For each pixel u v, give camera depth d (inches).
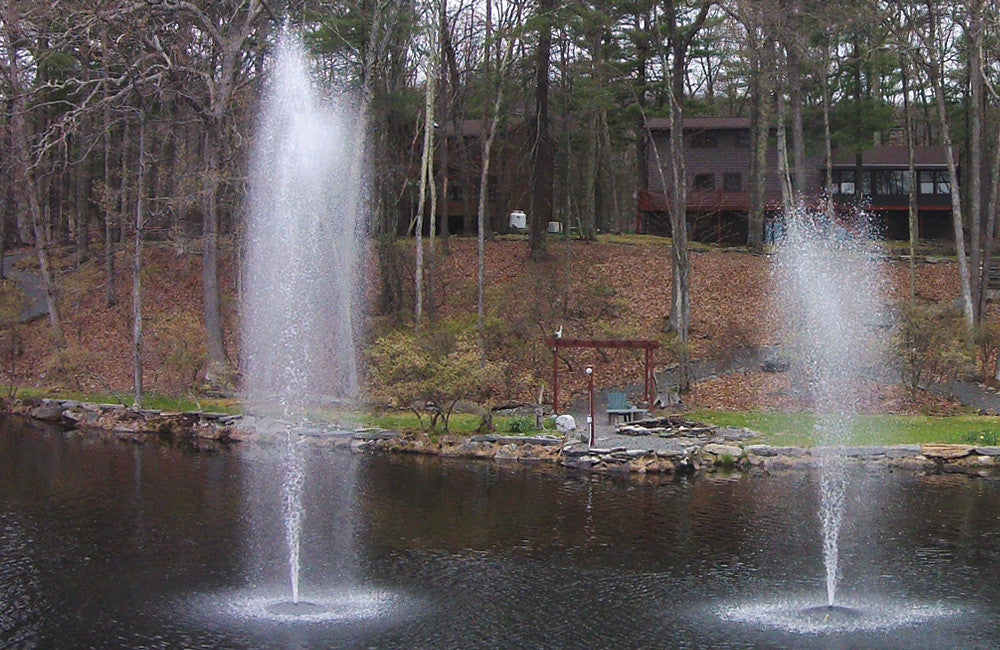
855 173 1811.0
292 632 448.8
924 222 1894.7
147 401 1139.3
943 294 1417.3
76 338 1408.7
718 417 1002.1
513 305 1307.8
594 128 1708.9
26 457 880.3
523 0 1337.4
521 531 634.2
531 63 1560.0
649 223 1904.5
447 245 1595.7
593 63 1464.1
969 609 484.7
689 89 2322.8
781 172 1382.9
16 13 1061.8
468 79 1485.0
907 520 661.9
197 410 1085.1
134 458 884.6
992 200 1327.5
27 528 631.2
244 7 1234.6
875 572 545.6
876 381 1112.8
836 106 1610.5
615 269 1537.9
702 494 746.8
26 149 1213.1
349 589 513.0
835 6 1288.1
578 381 1186.6
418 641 439.8
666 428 942.4
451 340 1045.8
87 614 471.5
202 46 1280.8
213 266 1225.4
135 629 451.8
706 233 1872.5
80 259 1628.9
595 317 1341.0
